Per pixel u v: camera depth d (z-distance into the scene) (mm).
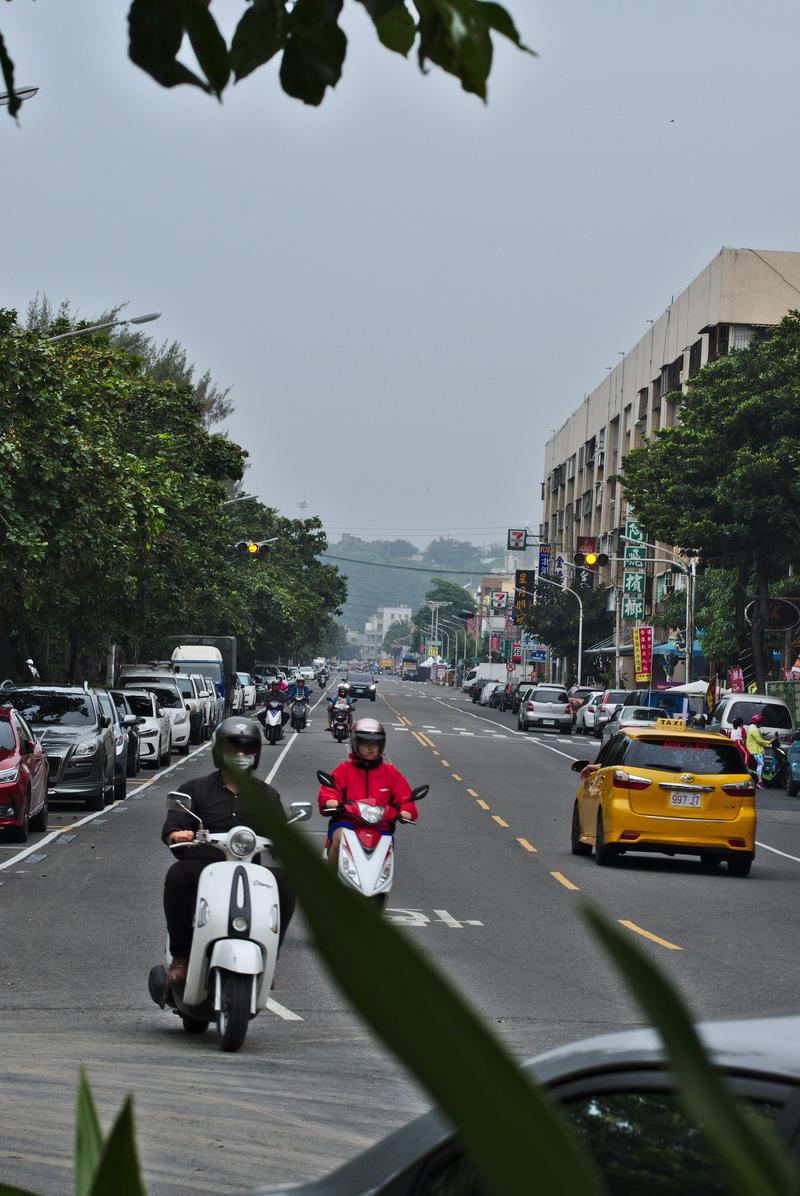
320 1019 25906
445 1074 1594
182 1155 16312
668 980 1656
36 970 29469
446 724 170250
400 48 3340
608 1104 5555
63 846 50875
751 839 50594
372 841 29594
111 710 70312
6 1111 18156
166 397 116688
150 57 3518
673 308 199500
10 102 3672
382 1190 6293
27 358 65062
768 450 106125
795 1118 4746
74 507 68500
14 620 85312
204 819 23562
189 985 22781
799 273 172000
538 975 30594
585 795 54281
